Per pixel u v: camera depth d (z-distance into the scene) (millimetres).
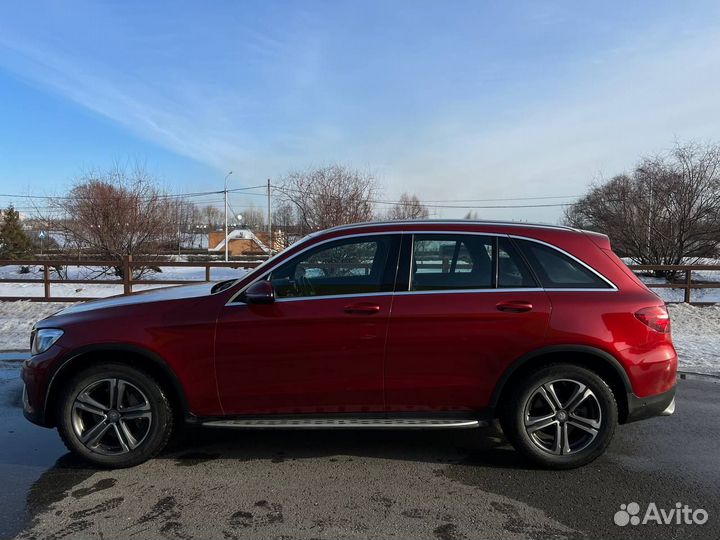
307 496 3285
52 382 3594
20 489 3375
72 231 21078
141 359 3645
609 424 3582
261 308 3582
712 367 6738
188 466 3730
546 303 3551
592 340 3504
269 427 3582
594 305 3568
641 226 22172
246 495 3297
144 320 3586
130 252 20938
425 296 3592
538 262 3686
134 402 3666
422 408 3637
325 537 2820
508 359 3543
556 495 3301
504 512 3092
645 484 3457
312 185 22859
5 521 2975
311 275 3738
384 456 3924
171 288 4398
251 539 2801
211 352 3559
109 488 3387
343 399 3609
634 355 3555
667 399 3656
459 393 3600
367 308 3541
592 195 25750
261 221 97000
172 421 3721
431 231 3779
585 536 2842
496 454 3963
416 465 3762
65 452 3994
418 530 2895
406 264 3684
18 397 5406
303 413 3646
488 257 3709
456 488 3398
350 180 23031
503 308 3535
